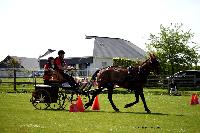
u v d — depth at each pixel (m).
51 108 18.30
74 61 78.31
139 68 17.45
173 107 19.94
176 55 55.06
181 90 39.88
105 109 18.62
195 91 37.91
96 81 18.30
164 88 41.50
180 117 14.85
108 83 17.88
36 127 11.76
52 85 17.83
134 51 90.56
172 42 54.69
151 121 13.51
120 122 13.17
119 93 33.28
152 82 43.19
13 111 16.69
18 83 35.09
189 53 54.84
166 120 13.84
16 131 10.88
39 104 20.77
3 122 12.89
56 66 17.84
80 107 17.19
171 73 55.16
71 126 12.07
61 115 15.33
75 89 17.88
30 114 15.54
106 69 18.05
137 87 17.42
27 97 25.97
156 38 55.69
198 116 15.27
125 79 17.53
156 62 17.48
